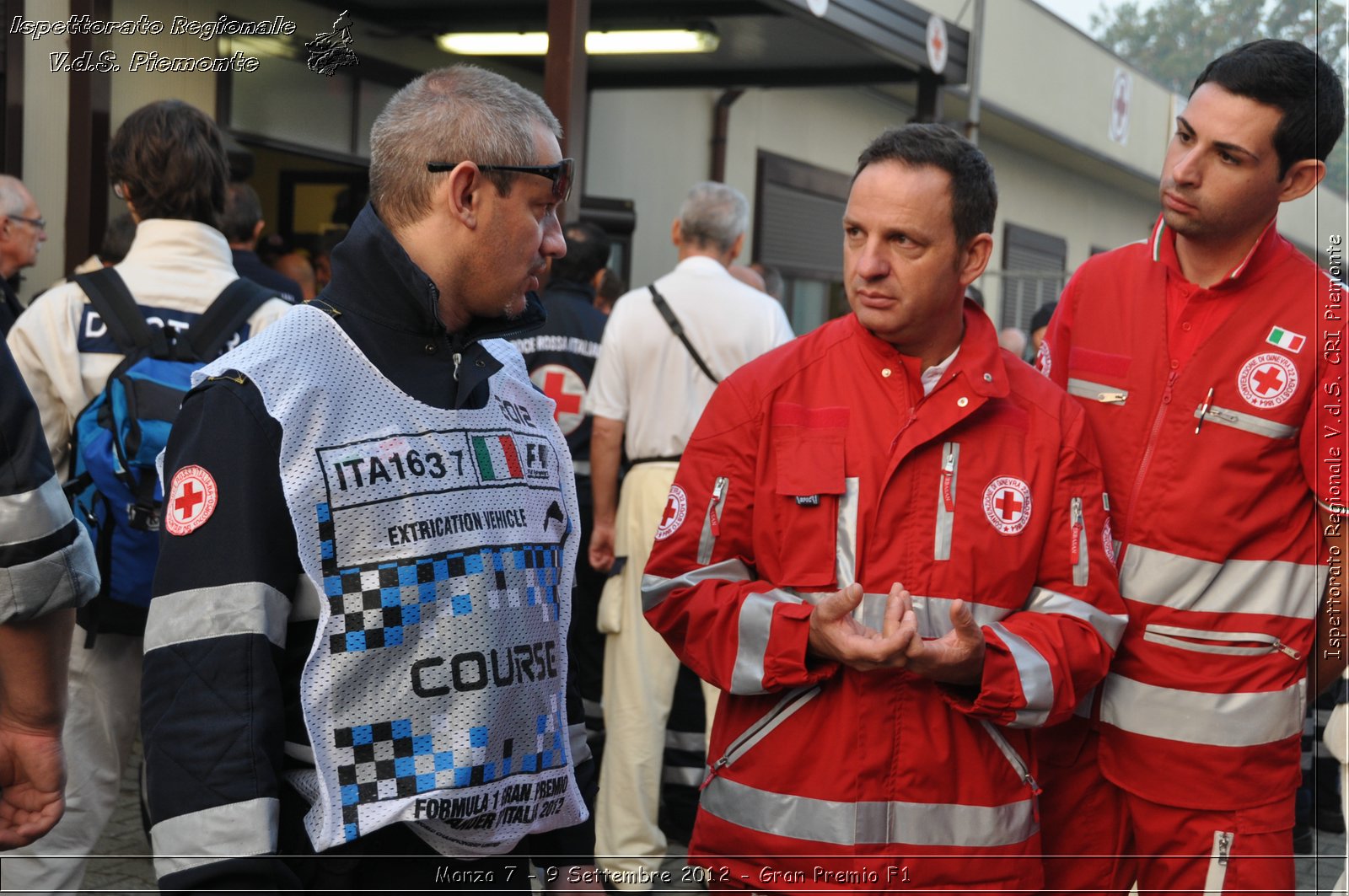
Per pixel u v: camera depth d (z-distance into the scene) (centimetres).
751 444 208
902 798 199
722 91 1056
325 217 772
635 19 737
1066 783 239
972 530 200
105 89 564
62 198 565
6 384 162
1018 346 852
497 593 160
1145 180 1530
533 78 871
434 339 163
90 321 269
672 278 388
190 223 280
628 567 378
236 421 147
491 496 163
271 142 661
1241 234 224
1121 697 229
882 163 196
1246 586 224
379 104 752
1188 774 226
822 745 200
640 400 382
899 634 183
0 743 176
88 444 262
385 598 150
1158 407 229
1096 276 244
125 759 287
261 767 142
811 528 202
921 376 205
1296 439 223
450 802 153
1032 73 1241
